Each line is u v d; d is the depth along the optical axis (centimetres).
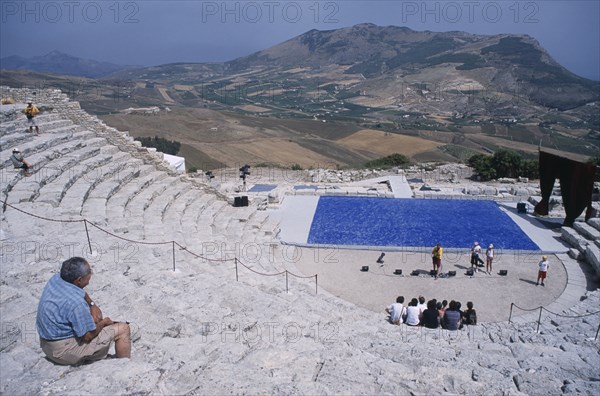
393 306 1401
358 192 3166
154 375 555
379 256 2128
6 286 833
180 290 1077
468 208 2853
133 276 1114
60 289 579
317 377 630
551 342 1152
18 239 1177
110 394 512
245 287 1232
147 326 790
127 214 1830
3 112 2195
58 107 2509
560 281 1889
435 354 883
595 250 2017
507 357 885
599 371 810
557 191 2991
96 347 593
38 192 1638
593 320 1373
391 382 621
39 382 536
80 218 1485
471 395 612
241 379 584
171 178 2459
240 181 3662
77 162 2080
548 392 677
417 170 4044
